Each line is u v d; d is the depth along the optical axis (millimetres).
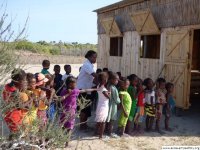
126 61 13750
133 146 6559
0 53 3393
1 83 3477
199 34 14750
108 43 15500
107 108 6945
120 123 7254
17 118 3682
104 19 15469
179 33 10102
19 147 3393
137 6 12836
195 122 8953
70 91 6012
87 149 6148
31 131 3525
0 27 3379
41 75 5641
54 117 3859
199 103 11938
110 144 6621
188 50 9695
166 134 7637
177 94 10141
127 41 13680
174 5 10492
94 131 7512
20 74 4031
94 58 7363
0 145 3334
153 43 12727
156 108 7801
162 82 7941
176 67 10281
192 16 9641
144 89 7789
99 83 6910
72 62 38844
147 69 12109
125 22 13758
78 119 8523
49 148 3594
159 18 11320
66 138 3754
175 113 10148
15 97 3746
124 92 7207
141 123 8328
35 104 4121
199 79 12281
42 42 53500
